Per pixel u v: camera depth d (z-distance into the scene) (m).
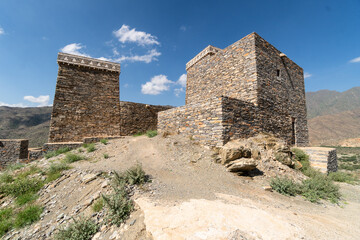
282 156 10.00
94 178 6.84
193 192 5.41
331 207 6.12
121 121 19.98
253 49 12.12
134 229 3.74
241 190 6.18
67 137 16.69
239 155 8.41
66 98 17.22
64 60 17.48
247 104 10.86
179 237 3.13
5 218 5.65
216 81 15.30
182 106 12.65
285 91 14.48
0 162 17.30
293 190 6.82
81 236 3.95
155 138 12.15
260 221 3.78
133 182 5.83
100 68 19.30
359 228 4.41
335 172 12.35
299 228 3.71
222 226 3.44
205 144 10.13
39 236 4.61
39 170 9.02
